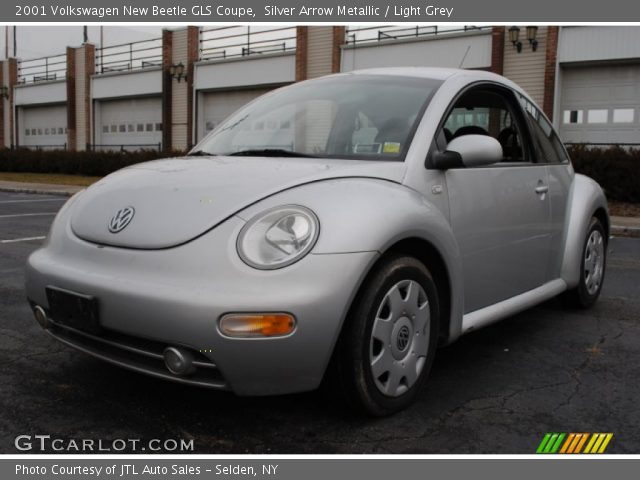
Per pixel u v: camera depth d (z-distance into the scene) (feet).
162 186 9.62
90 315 8.73
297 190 8.93
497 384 10.99
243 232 8.40
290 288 8.00
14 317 14.75
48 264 9.52
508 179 12.05
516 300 12.44
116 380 10.81
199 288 8.06
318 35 81.97
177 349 8.12
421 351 9.78
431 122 10.76
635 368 11.94
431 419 9.50
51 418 9.36
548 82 64.95
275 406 9.78
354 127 11.09
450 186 10.54
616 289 18.79
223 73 93.61
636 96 62.90
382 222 8.75
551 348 13.05
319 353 8.22
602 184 48.98
